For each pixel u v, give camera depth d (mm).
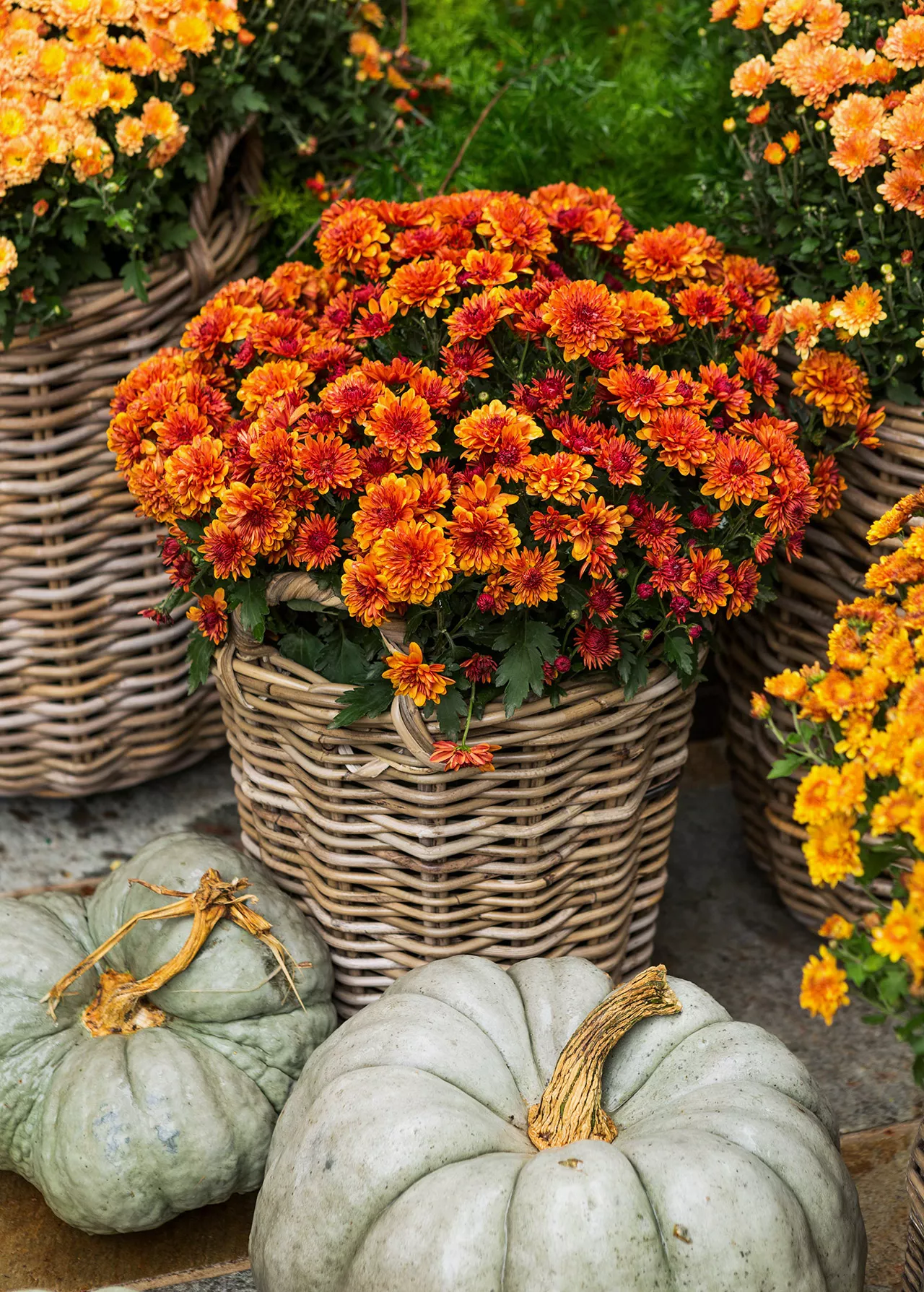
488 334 1663
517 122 2539
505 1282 1266
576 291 1585
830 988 1162
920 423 1758
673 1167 1313
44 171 1938
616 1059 1538
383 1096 1411
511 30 2773
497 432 1502
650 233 1795
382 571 1467
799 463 1640
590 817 1729
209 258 2148
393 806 1672
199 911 1668
